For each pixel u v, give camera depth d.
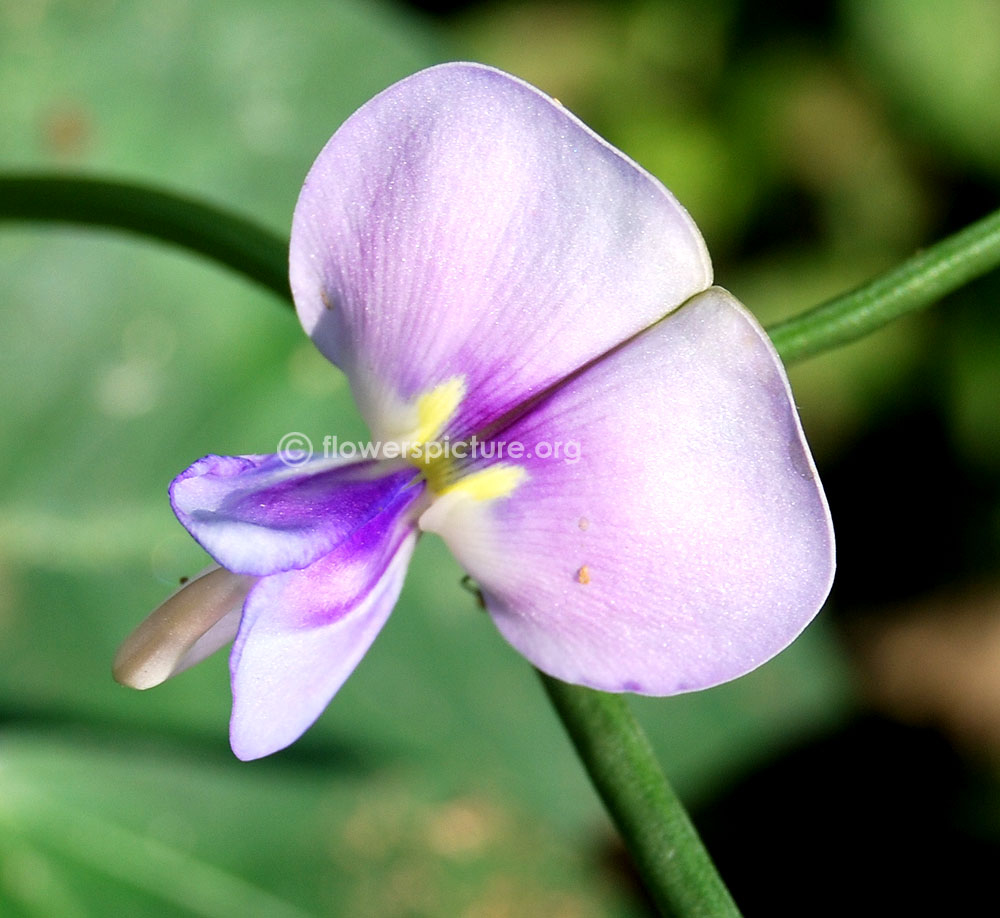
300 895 0.16
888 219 0.23
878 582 0.24
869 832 0.21
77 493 0.17
